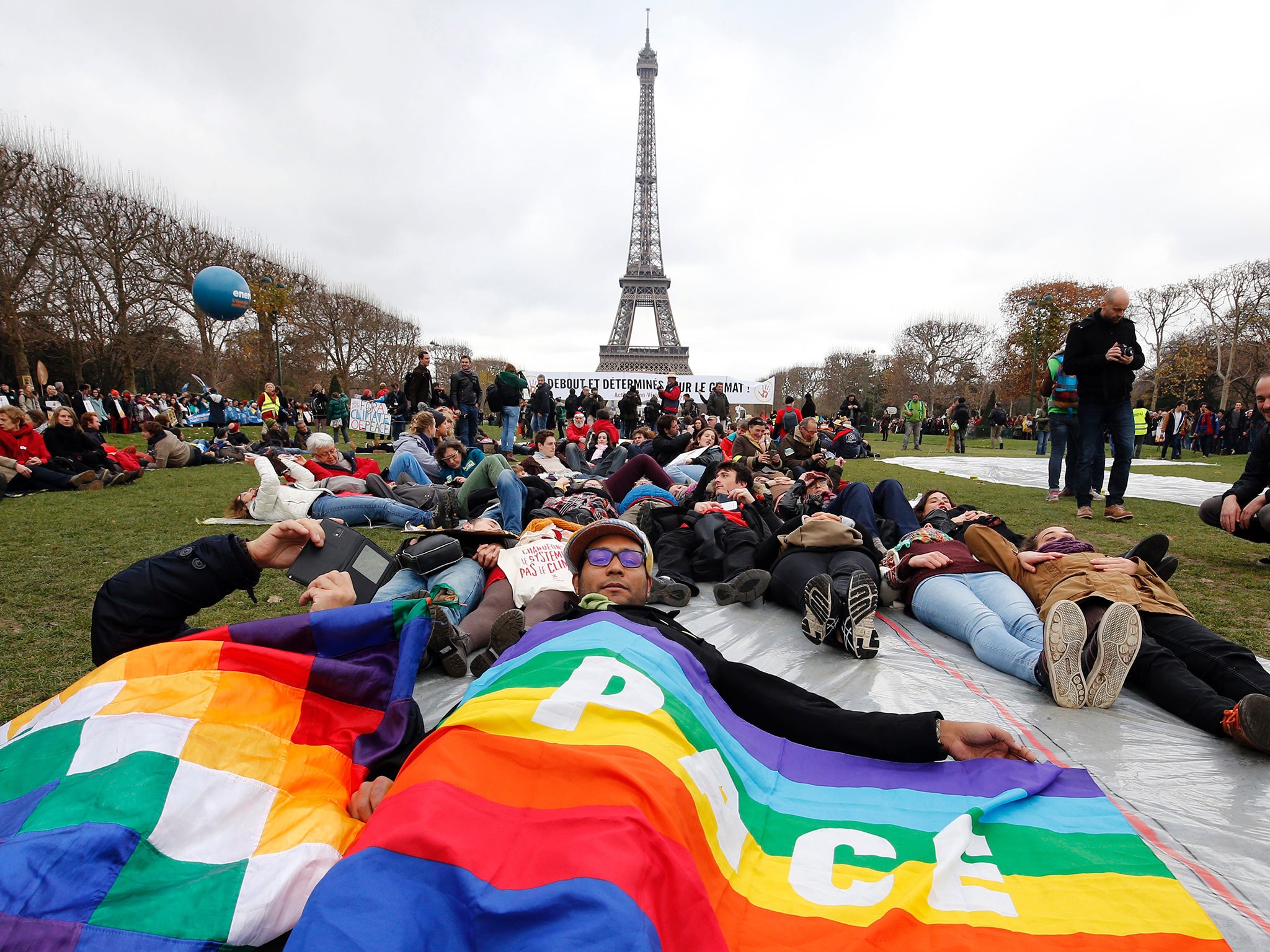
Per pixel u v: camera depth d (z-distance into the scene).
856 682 3.94
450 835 1.84
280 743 2.36
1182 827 2.55
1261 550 7.46
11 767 1.99
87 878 1.69
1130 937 1.88
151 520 8.62
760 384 43.19
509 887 1.74
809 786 2.65
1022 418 47.84
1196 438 35.09
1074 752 3.13
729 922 1.93
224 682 2.38
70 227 34.53
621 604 3.56
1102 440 11.38
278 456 9.35
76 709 2.16
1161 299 62.00
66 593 5.46
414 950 1.58
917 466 18.70
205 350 44.34
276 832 2.08
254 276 39.62
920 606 4.92
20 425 11.49
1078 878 2.14
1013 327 54.34
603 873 1.67
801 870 2.19
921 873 2.11
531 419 28.77
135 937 1.65
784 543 5.47
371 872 1.73
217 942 1.73
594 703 2.28
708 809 2.14
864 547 5.43
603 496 8.50
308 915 1.62
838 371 89.88
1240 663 3.54
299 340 47.88
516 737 2.18
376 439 26.92
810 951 1.83
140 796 1.90
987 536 4.93
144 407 33.00
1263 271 53.31
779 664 4.21
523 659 2.74
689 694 2.60
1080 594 4.11
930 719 2.76
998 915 1.97
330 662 2.57
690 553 6.50
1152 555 4.31
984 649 4.21
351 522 8.66
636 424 26.73
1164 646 3.80
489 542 5.09
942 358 73.19
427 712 3.45
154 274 38.47
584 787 2.00
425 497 9.36
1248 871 2.31
